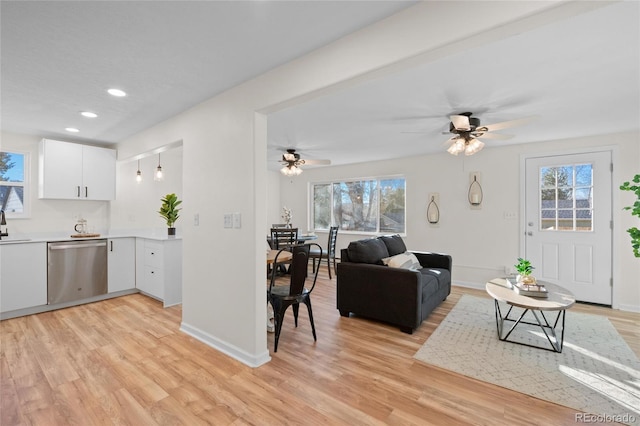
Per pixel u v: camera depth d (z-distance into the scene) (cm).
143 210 494
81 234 413
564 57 200
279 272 546
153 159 507
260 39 184
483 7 136
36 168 399
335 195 688
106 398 193
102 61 208
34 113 312
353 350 263
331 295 438
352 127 363
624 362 243
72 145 406
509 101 277
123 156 424
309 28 174
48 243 355
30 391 199
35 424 169
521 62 207
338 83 188
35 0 145
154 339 283
